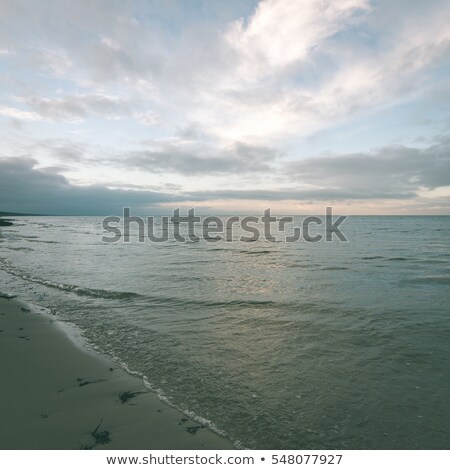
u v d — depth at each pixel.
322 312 7.74
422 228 54.97
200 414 3.79
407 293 9.62
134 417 3.71
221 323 7.05
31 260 17.33
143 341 6.07
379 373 4.75
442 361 5.11
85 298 9.26
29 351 5.55
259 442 3.35
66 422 3.58
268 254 20.09
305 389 4.34
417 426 3.56
